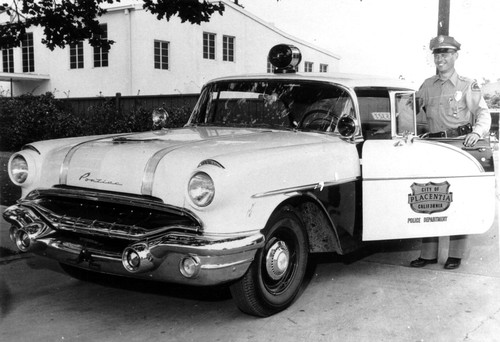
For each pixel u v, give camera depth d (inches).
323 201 150.6
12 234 148.3
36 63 730.8
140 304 153.9
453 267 184.9
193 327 137.9
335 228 154.9
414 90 186.9
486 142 172.9
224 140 151.3
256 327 137.8
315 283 171.0
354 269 185.6
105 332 134.8
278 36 629.9
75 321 141.5
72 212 141.8
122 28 625.9
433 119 184.7
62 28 299.0
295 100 177.8
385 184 159.9
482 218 169.5
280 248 143.8
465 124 179.9
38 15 296.0
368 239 160.6
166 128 186.9
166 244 123.7
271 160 136.5
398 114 180.9
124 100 513.3
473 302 154.7
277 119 179.3
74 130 513.3
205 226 126.3
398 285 169.2
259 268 136.3
